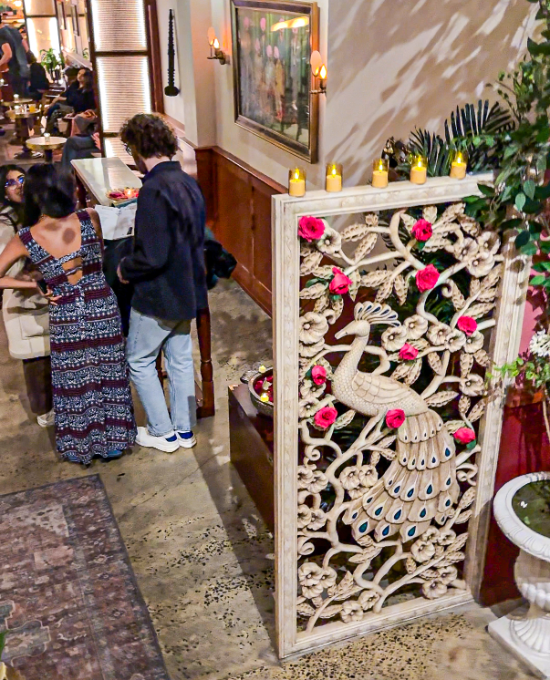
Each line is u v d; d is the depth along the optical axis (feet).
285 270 7.05
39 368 13.25
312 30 12.60
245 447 11.57
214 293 19.07
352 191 7.03
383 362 7.92
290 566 8.41
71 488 12.02
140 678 8.71
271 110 15.48
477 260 7.82
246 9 15.88
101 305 11.44
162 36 22.33
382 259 7.44
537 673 8.64
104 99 22.99
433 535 9.13
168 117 23.29
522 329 8.47
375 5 10.98
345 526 10.05
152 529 11.12
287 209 6.82
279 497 8.01
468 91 9.51
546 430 9.20
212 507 11.59
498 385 8.48
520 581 8.58
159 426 12.73
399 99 10.87
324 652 9.03
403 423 8.27
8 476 12.35
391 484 8.48
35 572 10.32
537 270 7.89
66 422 12.08
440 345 8.08
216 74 19.20
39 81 35.78
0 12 44.29
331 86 12.56
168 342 12.32
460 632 9.30
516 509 8.57
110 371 11.85
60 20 42.16
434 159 8.55
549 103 6.94
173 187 10.82
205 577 10.23
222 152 19.44
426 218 7.43
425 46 10.08
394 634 9.29
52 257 10.93
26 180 10.73
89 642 9.21
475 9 9.17
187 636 9.31
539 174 7.32
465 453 8.84
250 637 9.30
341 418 7.98
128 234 12.11
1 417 14.06
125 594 9.94
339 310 7.43
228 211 19.72
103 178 15.69
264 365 12.16
